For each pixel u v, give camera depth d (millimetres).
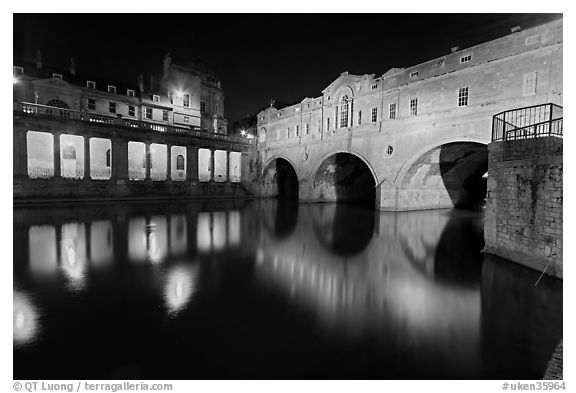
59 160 33500
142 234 18750
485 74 24141
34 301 9000
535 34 21516
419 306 9102
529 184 12281
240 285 10594
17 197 30953
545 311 8797
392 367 6152
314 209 35562
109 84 45906
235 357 6355
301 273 12078
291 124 46719
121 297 9391
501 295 9945
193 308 8688
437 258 14492
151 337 7086
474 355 6641
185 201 41438
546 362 6426
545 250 11586
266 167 51406
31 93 38094
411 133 29578
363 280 11367
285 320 8062
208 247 16016
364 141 34719
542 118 20797
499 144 14266
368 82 34469
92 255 13984
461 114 25531
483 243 17969
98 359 6199
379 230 22031
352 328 7699
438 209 36062
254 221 25453
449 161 31578
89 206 31547
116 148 37562
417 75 29188
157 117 49500
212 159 47656
